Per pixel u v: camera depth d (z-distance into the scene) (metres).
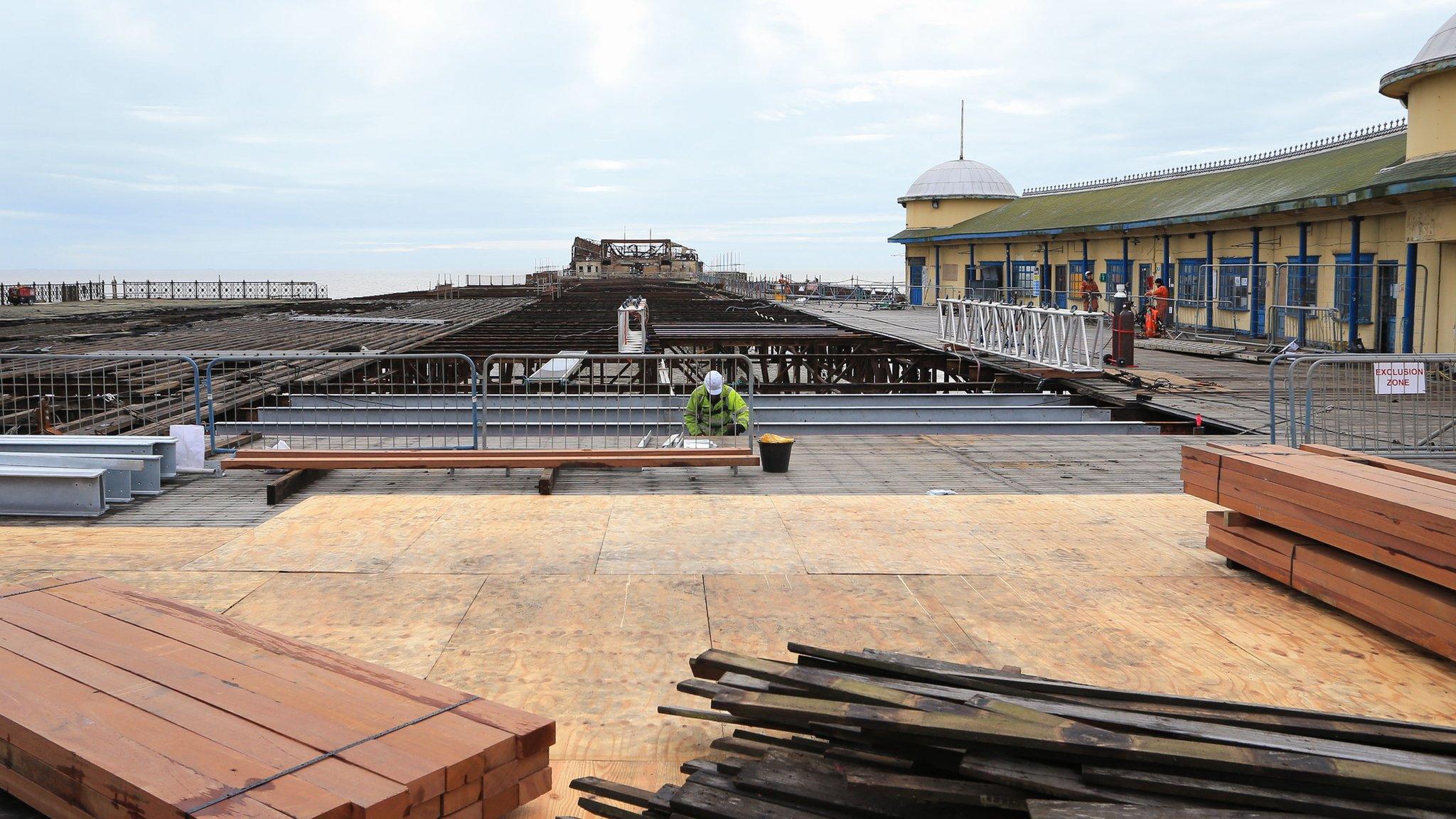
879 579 6.52
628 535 7.59
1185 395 16.02
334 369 18.86
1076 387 17.14
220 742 3.30
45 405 13.30
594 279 113.88
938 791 3.08
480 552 7.12
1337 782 2.93
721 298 60.09
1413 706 4.59
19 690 3.68
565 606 5.98
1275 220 26.39
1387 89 20.66
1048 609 5.95
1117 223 34.44
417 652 5.27
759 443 11.39
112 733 3.35
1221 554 6.73
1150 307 29.09
